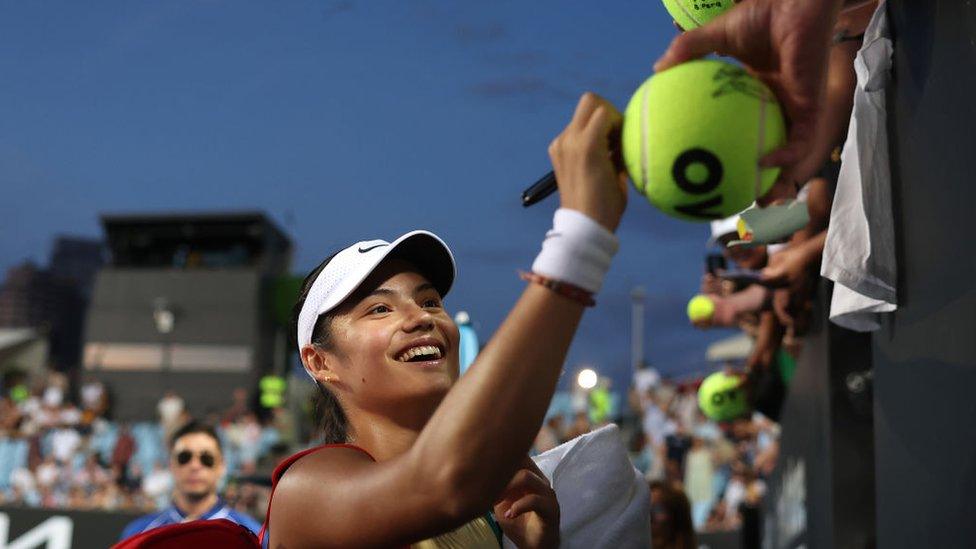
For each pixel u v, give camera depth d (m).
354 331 1.50
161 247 22.81
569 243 0.99
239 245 22.62
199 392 21.08
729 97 0.94
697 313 3.24
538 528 1.53
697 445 10.34
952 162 1.12
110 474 14.16
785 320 2.43
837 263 1.37
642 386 12.87
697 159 0.94
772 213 1.57
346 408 1.53
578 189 1.00
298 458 1.28
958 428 1.14
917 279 1.27
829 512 2.03
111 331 21.61
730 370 3.40
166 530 1.30
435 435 1.01
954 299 1.13
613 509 1.78
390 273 1.53
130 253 22.83
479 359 1.01
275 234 23.44
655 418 11.77
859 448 2.01
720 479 10.17
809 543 2.42
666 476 9.19
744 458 10.26
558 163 1.03
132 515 6.34
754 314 3.25
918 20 1.21
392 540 1.08
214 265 22.50
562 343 1.00
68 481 14.05
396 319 1.48
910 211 1.28
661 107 0.96
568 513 1.76
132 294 21.61
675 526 3.45
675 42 0.99
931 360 1.23
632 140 0.98
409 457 1.04
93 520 6.37
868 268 1.35
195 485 4.32
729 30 0.97
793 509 2.82
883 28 1.31
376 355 1.47
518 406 0.98
